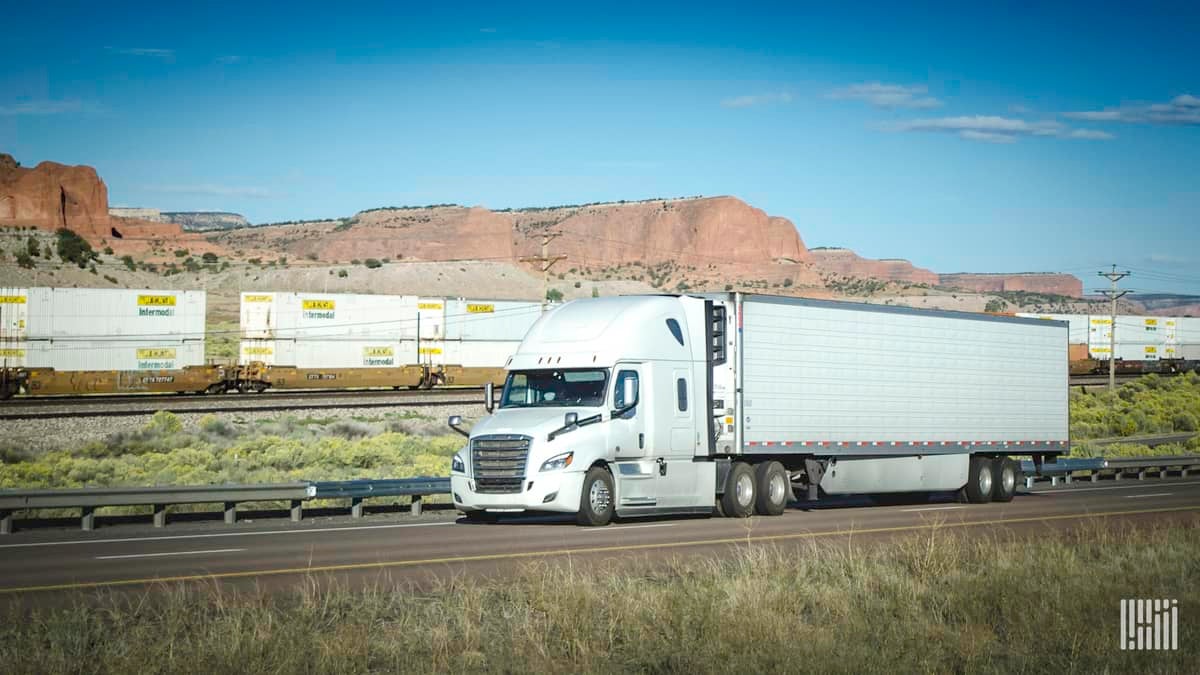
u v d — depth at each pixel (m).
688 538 17.91
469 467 19.56
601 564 13.92
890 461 25.67
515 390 20.73
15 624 9.84
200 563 14.41
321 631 9.76
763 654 8.89
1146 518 22.55
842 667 8.43
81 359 57.19
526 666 8.65
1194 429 64.00
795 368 23.33
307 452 34.75
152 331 59.06
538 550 16.09
